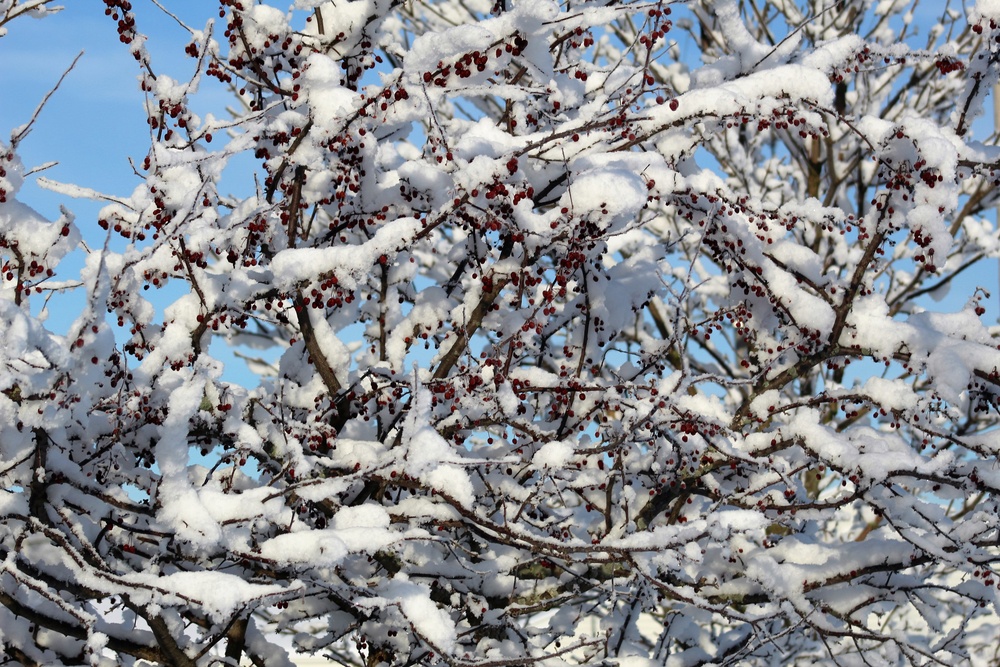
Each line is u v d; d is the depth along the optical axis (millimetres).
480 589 4590
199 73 3904
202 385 3326
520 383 4242
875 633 4168
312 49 4504
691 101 4113
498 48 3822
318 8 4582
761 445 4367
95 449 3840
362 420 4781
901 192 4188
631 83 4484
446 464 3475
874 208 4293
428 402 3184
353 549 3219
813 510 4402
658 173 4211
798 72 4125
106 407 3760
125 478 3898
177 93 3941
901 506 4387
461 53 3787
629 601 4582
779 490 4723
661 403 3844
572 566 4578
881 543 4254
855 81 8906
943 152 3943
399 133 4746
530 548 3967
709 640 5320
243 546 3432
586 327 4508
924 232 4070
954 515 7707
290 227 4410
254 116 4199
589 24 3971
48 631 3783
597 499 4777
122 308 3891
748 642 4309
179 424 3275
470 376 4078
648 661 4312
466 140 3875
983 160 4496
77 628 3439
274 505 3473
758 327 4805
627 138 4254
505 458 3115
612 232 3910
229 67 4344
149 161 3699
